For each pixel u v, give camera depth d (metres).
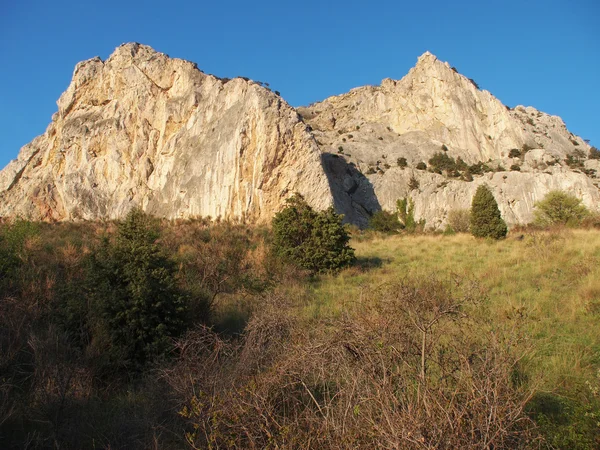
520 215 51.66
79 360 5.96
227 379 4.62
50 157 58.06
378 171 60.00
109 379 6.20
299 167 40.06
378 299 6.79
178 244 17.14
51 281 8.80
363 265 15.30
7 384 5.27
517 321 5.82
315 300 10.15
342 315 5.53
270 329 5.81
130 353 6.57
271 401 4.04
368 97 84.50
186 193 44.06
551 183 53.16
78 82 58.91
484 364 3.70
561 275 10.72
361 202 55.12
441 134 70.94
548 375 5.22
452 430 3.11
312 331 5.52
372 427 3.22
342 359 4.09
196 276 11.14
